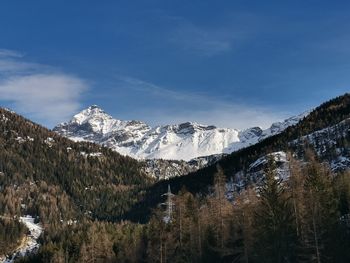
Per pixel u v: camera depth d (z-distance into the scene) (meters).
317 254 58.69
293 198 67.19
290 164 74.25
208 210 92.12
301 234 65.88
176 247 85.06
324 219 62.62
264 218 64.75
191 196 88.94
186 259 83.62
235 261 78.12
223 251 78.62
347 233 67.56
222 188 84.75
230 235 81.56
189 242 84.81
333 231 63.41
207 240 84.94
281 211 64.31
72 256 147.62
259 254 68.00
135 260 117.25
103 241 136.38
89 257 133.75
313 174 64.25
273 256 64.25
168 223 91.19
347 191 83.00
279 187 68.50
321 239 62.31
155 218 102.94
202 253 83.88
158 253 87.62
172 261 84.69
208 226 86.06
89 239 148.25
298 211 66.56
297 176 70.19
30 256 172.25
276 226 63.91
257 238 67.25
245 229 71.56
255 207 72.81
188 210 86.50
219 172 86.12
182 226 85.00
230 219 81.25
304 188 65.06
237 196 82.56
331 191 67.44
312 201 62.38
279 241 63.91
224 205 82.94
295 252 66.00
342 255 63.28
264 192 66.44
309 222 62.91
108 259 129.12
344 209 82.81
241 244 79.50
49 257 155.75
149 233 102.44
